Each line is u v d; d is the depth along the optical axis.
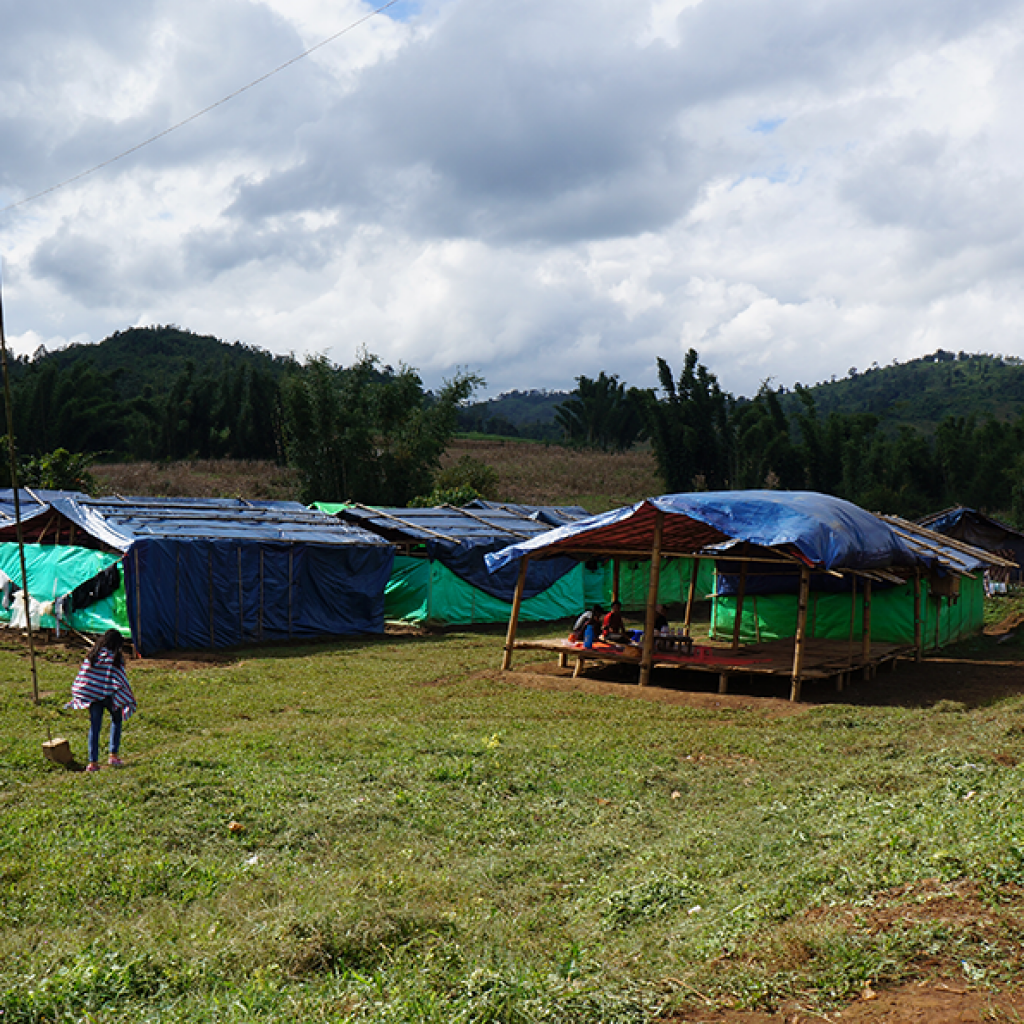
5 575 24.19
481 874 7.04
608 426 123.62
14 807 8.77
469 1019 4.29
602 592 32.66
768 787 9.73
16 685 15.33
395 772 9.89
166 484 57.88
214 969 5.03
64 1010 4.58
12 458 13.11
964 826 6.59
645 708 14.57
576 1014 4.37
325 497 48.03
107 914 6.33
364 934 5.34
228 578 22.41
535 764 10.52
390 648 22.17
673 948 5.25
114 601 21.02
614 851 7.68
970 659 22.30
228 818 8.45
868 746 11.77
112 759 10.48
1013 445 71.31
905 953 4.71
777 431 75.12
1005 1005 4.16
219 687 15.99
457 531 29.44
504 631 26.86
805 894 5.80
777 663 16.80
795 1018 4.30
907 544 20.58
